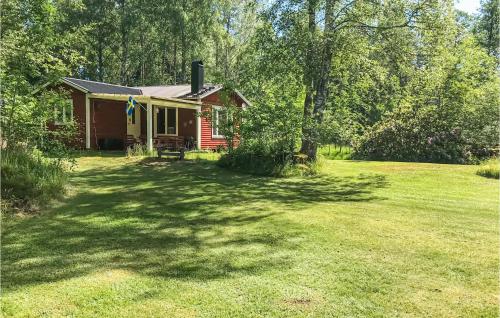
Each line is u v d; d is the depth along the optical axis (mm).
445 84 17984
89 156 13992
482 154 17141
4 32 8586
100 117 17734
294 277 3795
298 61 12445
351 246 4762
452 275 3918
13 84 7516
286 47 12367
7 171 6484
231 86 13102
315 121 12211
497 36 33594
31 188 6500
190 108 19859
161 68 41094
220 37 38562
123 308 3129
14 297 3271
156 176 10391
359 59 13641
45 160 8000
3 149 7285
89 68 36156
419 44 13250
